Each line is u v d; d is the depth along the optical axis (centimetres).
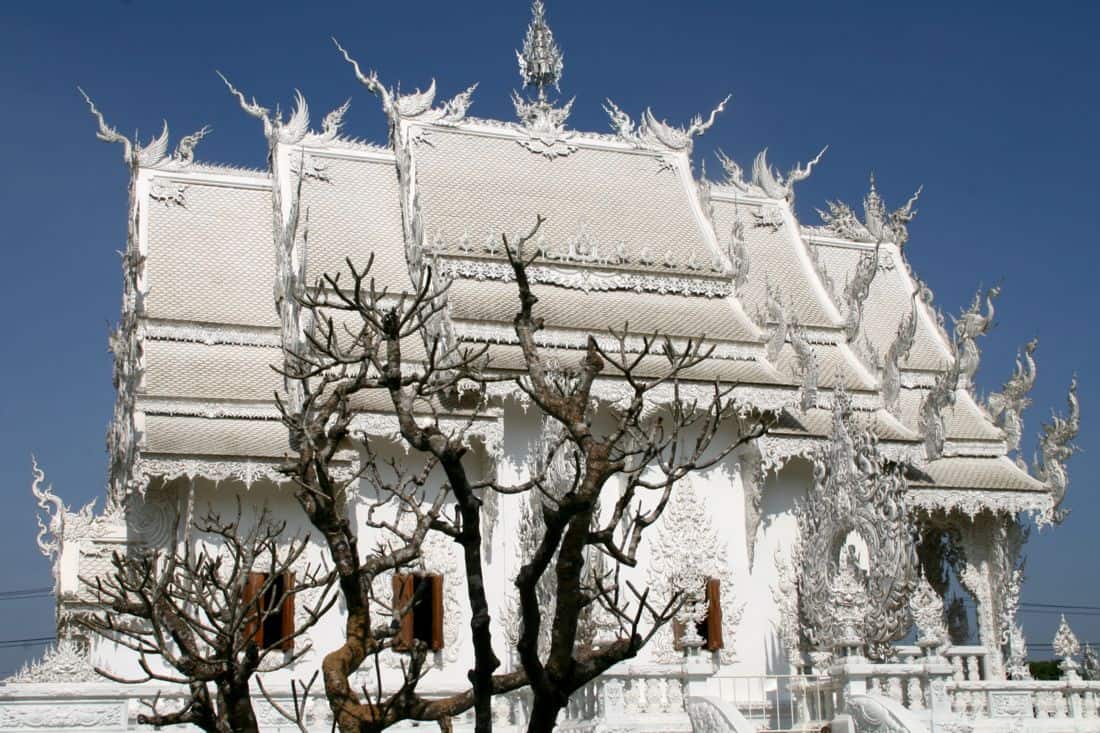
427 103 4241
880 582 3112
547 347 3669
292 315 3572
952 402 4025
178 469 3278
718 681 3616
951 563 4509
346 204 4053
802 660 3622
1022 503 4203
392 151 4231
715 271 4116
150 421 3444
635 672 2655
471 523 1342
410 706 1376
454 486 1341
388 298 3812
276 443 3444
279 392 3603
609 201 4247
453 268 3812
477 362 3494
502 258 3856
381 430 3381
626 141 4441
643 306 3959
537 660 1316
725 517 3772
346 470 3403
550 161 4294
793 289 4509
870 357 4294
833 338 4400
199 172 4088
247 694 1438
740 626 3728
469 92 4297
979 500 4162
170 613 1546
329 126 4197
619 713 2617
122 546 3375
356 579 1407
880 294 4856
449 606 3472
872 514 3175
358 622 1414
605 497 3647
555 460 3231
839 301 4516
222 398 3528
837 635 3128
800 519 3512
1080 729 2864
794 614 3781
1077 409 4203
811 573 3369
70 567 3500
